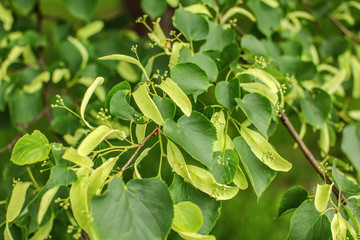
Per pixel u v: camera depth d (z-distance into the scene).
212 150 0.56
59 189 0.61
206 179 0.55
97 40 0.96
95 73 0.91
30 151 0.55
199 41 0.66
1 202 0.64
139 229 0.51
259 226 1.18
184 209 0.54
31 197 0.63
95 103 0.79
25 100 0.90
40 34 1.01
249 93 0.62
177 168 0.56
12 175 0.69
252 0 0.77
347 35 0.91
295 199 0.61
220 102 0.59
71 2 0.91
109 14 1.95
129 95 0.56
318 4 0.92
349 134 0.82
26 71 0.92
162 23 1.15
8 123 1.00
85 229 0.52
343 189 0.61
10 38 0.91
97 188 0.52
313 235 0.58
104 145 0.59
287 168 0.57
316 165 0.67
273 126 0.66
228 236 1.16
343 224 0.57
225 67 0.65
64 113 0.82
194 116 0.56
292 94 0.75
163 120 0.53
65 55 0.90
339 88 0.85
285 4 0.91
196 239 0.53
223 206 1.21
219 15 0.72
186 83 0.57
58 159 0.55
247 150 0.59
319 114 0.73
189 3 0.71
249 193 1.25
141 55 0.85
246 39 0.70
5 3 0.99
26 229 0.60
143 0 0.82
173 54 0.60
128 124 0.79
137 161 0.55
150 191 0.53
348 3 0.93
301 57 0.79
